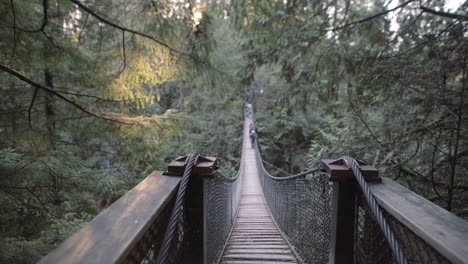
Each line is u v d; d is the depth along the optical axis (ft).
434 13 8.38
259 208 19.11
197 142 47.91
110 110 11.10
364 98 9.83
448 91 6.89
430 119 8.10
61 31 9.92
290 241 9.45
